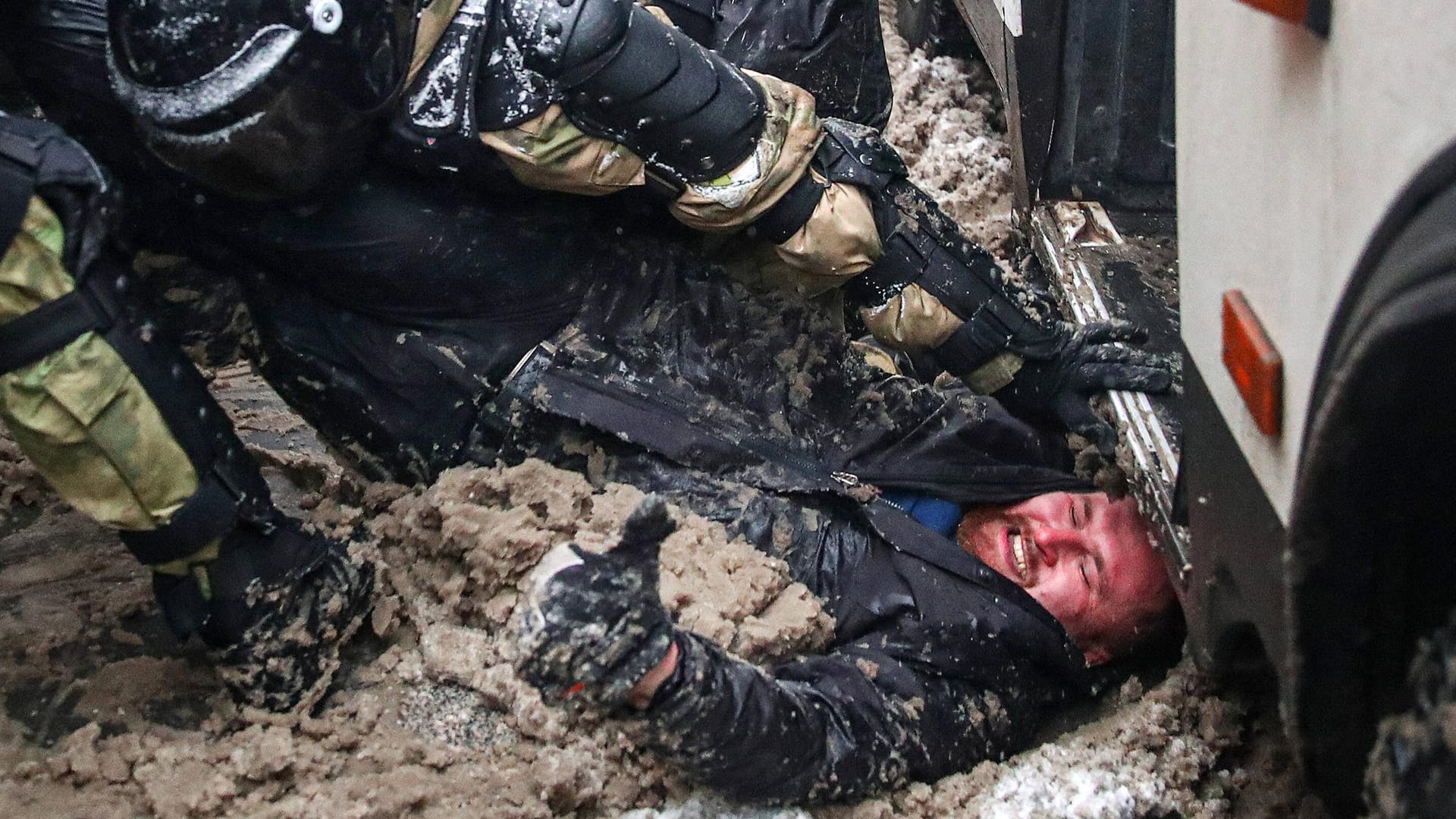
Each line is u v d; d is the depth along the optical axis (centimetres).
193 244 217
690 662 182
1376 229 120
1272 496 158
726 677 187
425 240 218
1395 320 112
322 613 214
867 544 233
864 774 206
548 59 200
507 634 221
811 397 243
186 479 191
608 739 211
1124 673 260
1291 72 143
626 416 227
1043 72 299
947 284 250
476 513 224
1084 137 305
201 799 196
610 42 201
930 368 266
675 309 238
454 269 222
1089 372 254
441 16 201
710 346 238
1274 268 150
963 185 360
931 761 215
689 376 235
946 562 232
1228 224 163
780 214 228
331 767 206
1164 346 268
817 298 257
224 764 202
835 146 237
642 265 239
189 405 191
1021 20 295
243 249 217
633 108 206
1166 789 220
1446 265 107
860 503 234
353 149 201
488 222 224
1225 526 177
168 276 220
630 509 223
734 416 234
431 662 220
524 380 228
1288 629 143
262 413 287
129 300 185
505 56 202
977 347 254
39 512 259
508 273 226
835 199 231
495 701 216
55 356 176
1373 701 145
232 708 213
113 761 202
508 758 209
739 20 307
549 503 225
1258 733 233
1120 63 298
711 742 185
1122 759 225
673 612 212
